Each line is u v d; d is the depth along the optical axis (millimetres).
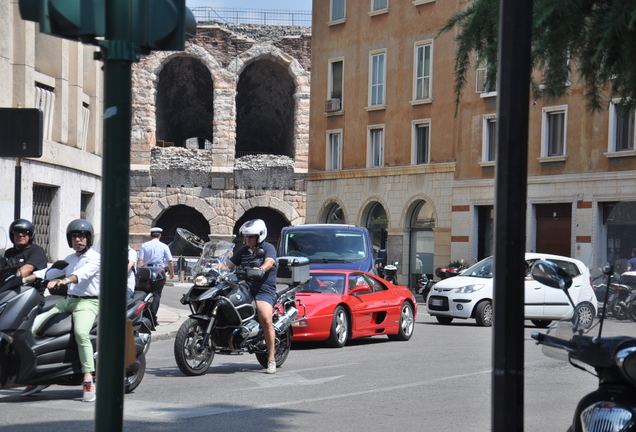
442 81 39094
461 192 38250
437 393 10133
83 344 9133
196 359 11508
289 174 57219
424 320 23359
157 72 57531
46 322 9141
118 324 3828
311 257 20844
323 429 7926
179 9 3986
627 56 10375
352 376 11547
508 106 4402
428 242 40312
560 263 21375
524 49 4410
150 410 8805
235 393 10000
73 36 3875
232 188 56969
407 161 40656
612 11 9945
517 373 4305
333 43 44281
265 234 11719
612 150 32906
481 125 37531
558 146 34969
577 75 11086
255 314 11805
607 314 4777
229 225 56875
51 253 24391
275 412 8781
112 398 3826
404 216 40656
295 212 57188
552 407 9320
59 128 24656
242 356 14125
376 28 42156
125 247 3842
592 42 10477
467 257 37938
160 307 24031
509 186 4375
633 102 11398
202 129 67438
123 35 3859
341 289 15992
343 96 43781
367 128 42594
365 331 16078
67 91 25000
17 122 10062
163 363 12836
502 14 4453
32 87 22719
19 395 9633
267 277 11758
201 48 57656
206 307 11531
